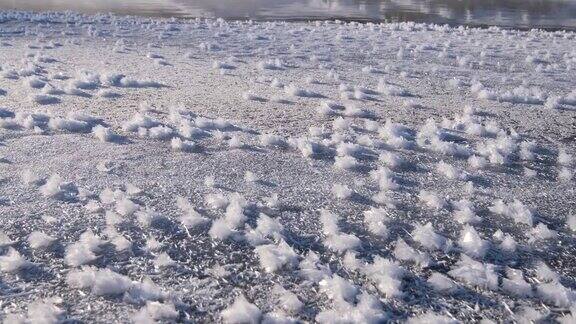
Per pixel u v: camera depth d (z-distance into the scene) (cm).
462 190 389
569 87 811
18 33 1320
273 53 1097
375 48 1180
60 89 678
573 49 1238
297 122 566
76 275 258
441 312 242
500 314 242
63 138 478
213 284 260
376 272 269
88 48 1105
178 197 350
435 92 753
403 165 438
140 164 420
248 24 1727
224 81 791
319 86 772
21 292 249
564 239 317
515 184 405
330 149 468
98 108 604
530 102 698
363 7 2706
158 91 709
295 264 276
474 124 547
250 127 540
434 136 502
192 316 236
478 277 265
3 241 290
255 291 255
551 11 2530
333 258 285
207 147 466
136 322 225
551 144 514
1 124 504
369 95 718
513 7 2761
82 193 355
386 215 340
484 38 1449
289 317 234
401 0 3284
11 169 399
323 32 1523
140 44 1185
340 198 366
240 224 319
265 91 723
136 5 2658
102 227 312
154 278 263
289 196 367
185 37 1329
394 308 243
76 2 2847
